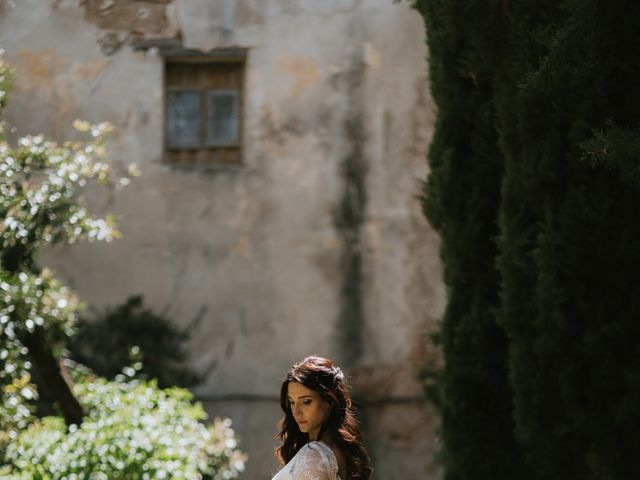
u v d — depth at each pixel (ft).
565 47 14.58
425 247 42.01
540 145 17.46
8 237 20.59
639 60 16.16
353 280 41.88
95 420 24.40
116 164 40.45
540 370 17.43
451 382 20.10
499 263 18.24
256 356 41.70
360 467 12.07
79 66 35.96
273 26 41.63
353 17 41.83
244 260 41.88
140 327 39.78
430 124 41.83
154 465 21.72
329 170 41.93
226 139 42.22
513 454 19.70
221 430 26.07
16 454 22.02
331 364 12.16
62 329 24.40
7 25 29.12
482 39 18.08
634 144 13.94
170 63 41.37
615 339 16.75
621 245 16.55
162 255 41.50
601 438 16.89
